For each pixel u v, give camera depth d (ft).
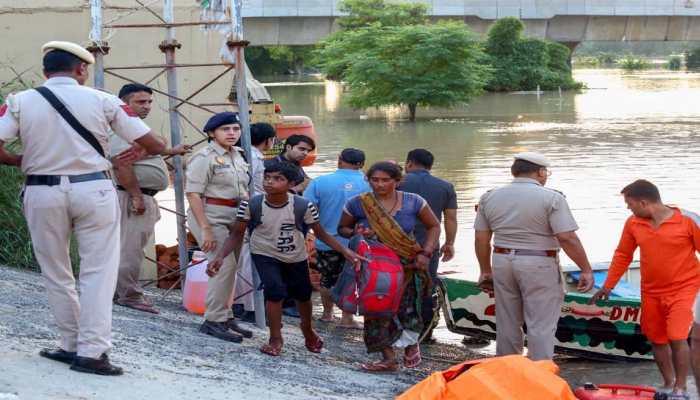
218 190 25.71
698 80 243.40
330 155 90.84
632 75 283.38
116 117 19.02
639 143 96.07
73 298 19.47
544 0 198.59
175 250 36.14
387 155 91.81
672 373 25.53
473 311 30.81
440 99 142.51
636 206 24.66
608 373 28.84
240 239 24.52
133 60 41.01
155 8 40.60
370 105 144.05
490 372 18.48
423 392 18.40
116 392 18.20
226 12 29.40
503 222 24.36
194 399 18.76
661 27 200.85
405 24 181.88
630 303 29.37
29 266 32.24
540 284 24.09
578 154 87.97
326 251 30.89
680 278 24.50
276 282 24.44
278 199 24.02
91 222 18.79
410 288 24.73
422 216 24.32
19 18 38.63
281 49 297.53
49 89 18.66
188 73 42.09
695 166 77.71
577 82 212.84
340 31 176.55
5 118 18.51
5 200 32.09
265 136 30.68
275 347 24.88
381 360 25.82
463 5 192.13
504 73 202.49
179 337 24.73
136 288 27.96
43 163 18.56
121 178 25.99
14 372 18.29
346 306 24.16
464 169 79.51
